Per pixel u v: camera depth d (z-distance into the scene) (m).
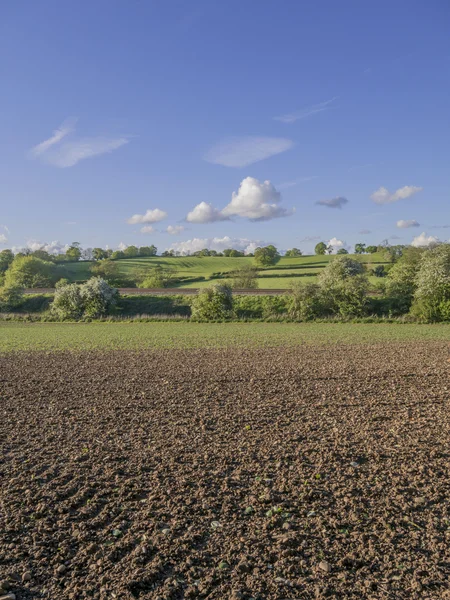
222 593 5.74
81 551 6.62
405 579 5.93
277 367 21.94
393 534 6.91
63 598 5.70
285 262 128.00
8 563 6.39
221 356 26.06
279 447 10.70
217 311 55.88
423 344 31.09
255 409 14.21
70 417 13.49
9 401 15.58
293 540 6.82
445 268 51.34
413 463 9.66
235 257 152.50
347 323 50.44
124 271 128.75
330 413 13.67
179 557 6.50
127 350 29.25
